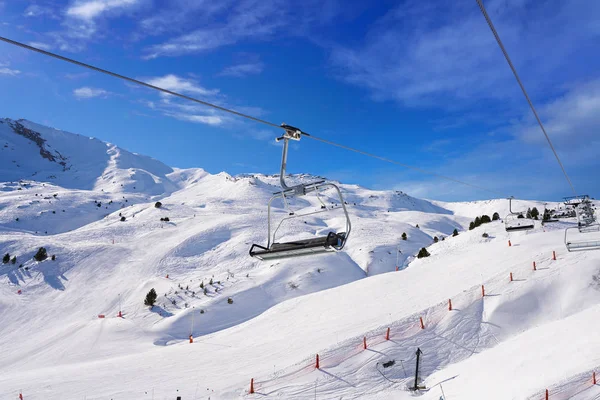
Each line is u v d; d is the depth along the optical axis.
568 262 39.47
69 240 100.00
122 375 31.08
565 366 22.75
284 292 66.38
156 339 50.03
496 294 36.47
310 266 76.75
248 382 27.19
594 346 24.16
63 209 160.12
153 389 27.33
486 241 62.56
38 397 26.80
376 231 109.81
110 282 74.50
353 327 35.22
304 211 155.25
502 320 33.44
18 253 83.75
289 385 26.31
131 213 143.25
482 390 22.92
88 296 68.25
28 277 74.56
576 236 50.91
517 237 58.16
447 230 158.00
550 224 63.69
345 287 51.03
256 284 68.25
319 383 26.36
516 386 21.98
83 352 45.81
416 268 53.22
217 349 37.66
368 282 50.84
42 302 65.81
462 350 30.20
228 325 55.28
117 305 63.97
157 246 96.81
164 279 74.31
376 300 42.69
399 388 25.91
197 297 63.84
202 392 26.34
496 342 31.03
